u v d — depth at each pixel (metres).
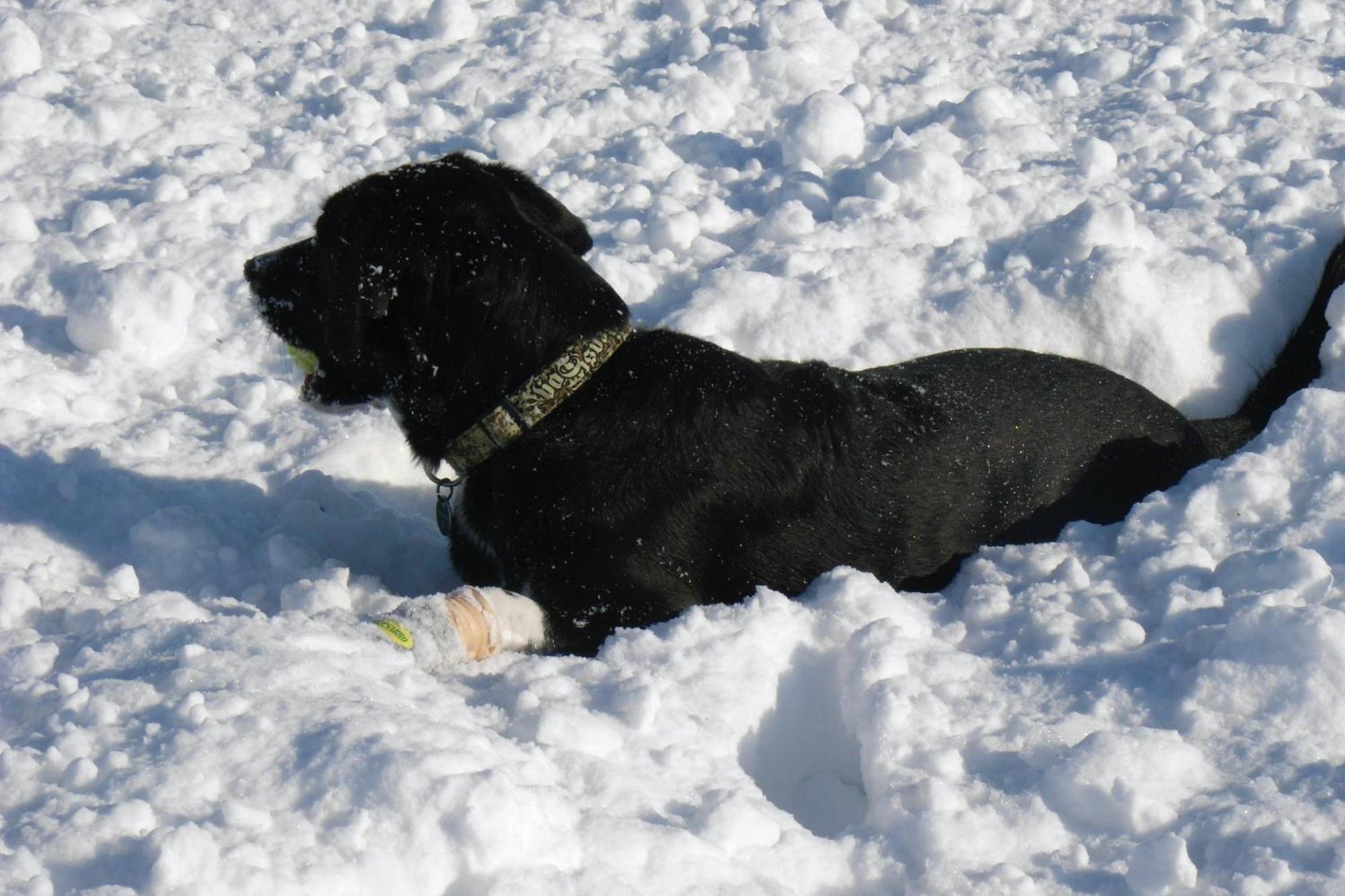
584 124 3.27
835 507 2.50
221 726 2.16
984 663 2.36
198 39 3.54
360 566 2.58
